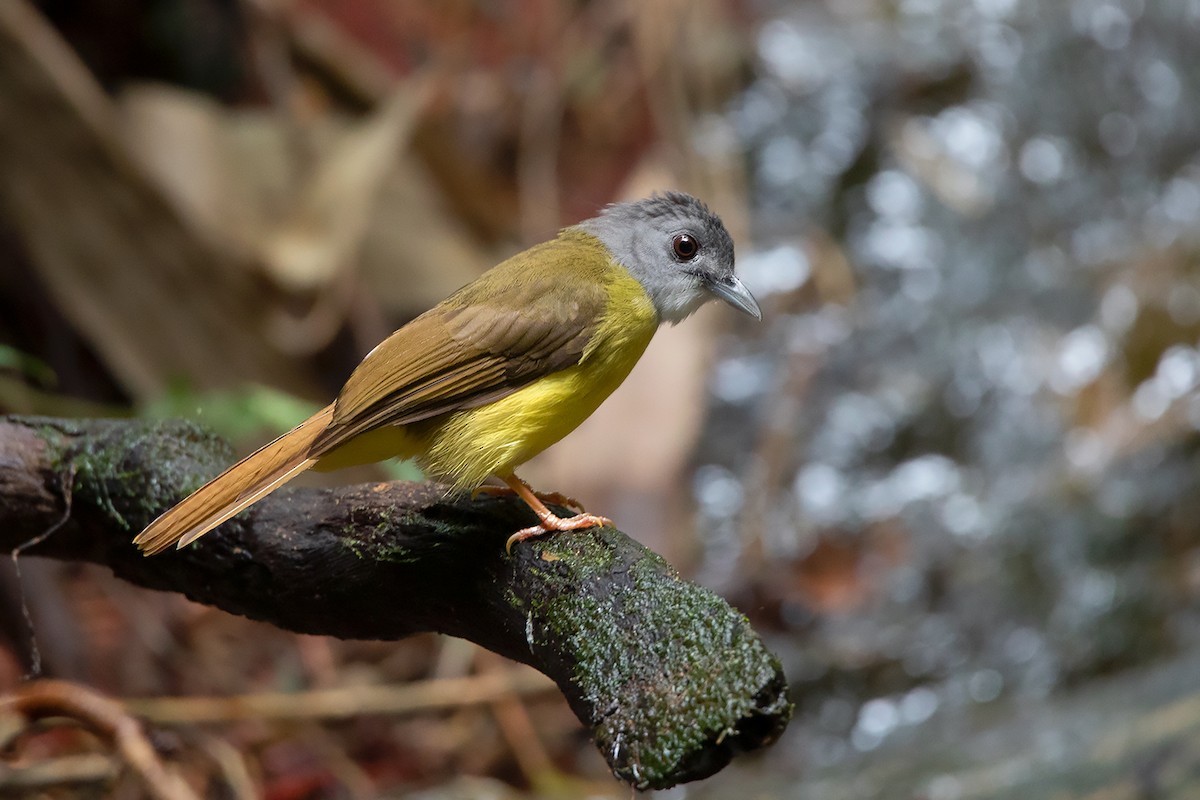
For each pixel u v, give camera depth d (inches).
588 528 225.6
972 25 689.6
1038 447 554.6
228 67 593.3
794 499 556.4
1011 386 573.6
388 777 434.3
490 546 221.8
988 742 430.6
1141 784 362.3
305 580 237.0
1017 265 615.2
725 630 189.0
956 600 510.6
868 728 475.5
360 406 245.8
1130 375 562.9
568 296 261.7
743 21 708.0
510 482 260.4
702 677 183.0
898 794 400.5
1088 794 364.5
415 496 233.3
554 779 437.7
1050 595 502.9
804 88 677.3
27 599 407.2
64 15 566.6
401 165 577.6
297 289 519.8
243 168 532.1
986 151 652.7
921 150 655.1
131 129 520.1
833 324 609.9
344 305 535.2
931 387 581.0
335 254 525.0
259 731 421.7
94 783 334.0
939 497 547.5
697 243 291.1
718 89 677.3
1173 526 509.4
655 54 660.7
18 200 472.7
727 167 650.2
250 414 349.4
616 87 676.1
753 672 180.7
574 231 292.8
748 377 594.9
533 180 639.8
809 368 594.9
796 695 485.7
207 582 248.2
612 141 668.1
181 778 323.6
